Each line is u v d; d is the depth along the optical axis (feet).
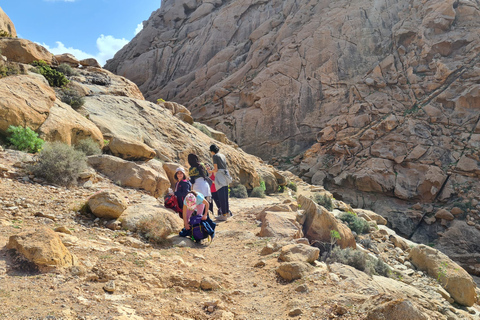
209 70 156.76
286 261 17.03
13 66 32.76
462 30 113.29
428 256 28.35
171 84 164.14
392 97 111.65
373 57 124.47
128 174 30.09
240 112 130.31
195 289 13.48
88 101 43.68
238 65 156.35
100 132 35.32
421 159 94.27
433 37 115.14
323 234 25.25
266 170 63.41
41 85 32.73
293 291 14.08
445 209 84.48
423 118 101.55
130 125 42.57
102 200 19.47
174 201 24.29
